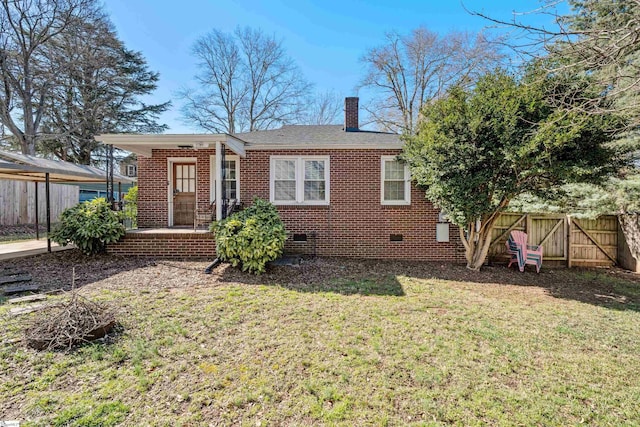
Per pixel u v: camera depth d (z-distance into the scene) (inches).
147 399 101.2
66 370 114.3
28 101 695.1
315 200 361.4
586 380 119.4
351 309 188.2
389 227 360.2
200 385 109.3
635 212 317.7
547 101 201.6
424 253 359.9
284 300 199.6
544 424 95.2
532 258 309.7
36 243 362.0
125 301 185.9
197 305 184.4
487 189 277.4
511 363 130.4
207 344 138.5
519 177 261.1
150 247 304.5
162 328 151.6
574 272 313.1
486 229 311.3
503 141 243.4
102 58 776.3
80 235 285.1
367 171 358.6
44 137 723.4
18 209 534.6
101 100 826.8
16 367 114.6
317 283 243.6
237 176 360.2
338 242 361.1
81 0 710.5
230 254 256.1
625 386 116.0
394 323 168.9
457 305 202.8
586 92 174.4
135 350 129.6
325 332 154.7
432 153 270.2
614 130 213.2
